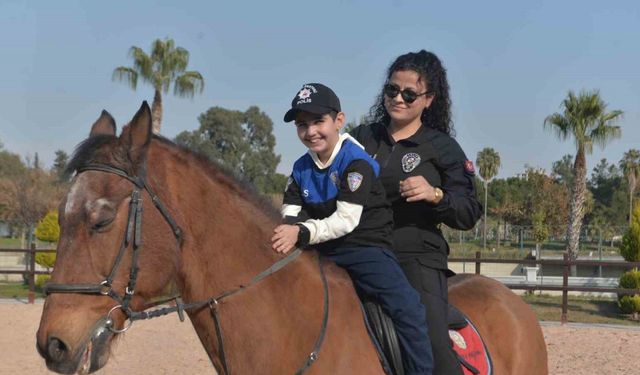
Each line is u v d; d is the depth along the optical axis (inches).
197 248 122.3
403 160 143.6
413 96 145.0
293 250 131.6
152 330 463.5
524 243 1418.6
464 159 145.4
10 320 494.9
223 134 1742.1
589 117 933.8
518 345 160.6
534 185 1585.9
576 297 718.5
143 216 113.3
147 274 113.7
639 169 1893.5
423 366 128.4
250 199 130.3
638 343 446.9
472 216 142.3
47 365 108.0
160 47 943.0
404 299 129.0
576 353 415.5
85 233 109.4
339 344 127.1
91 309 109.3
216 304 123.1
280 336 124.8
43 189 1266.0
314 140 131.2
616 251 1364.4
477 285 171.0
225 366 124.7
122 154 113.9
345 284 135.0
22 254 984.9
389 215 137.5
